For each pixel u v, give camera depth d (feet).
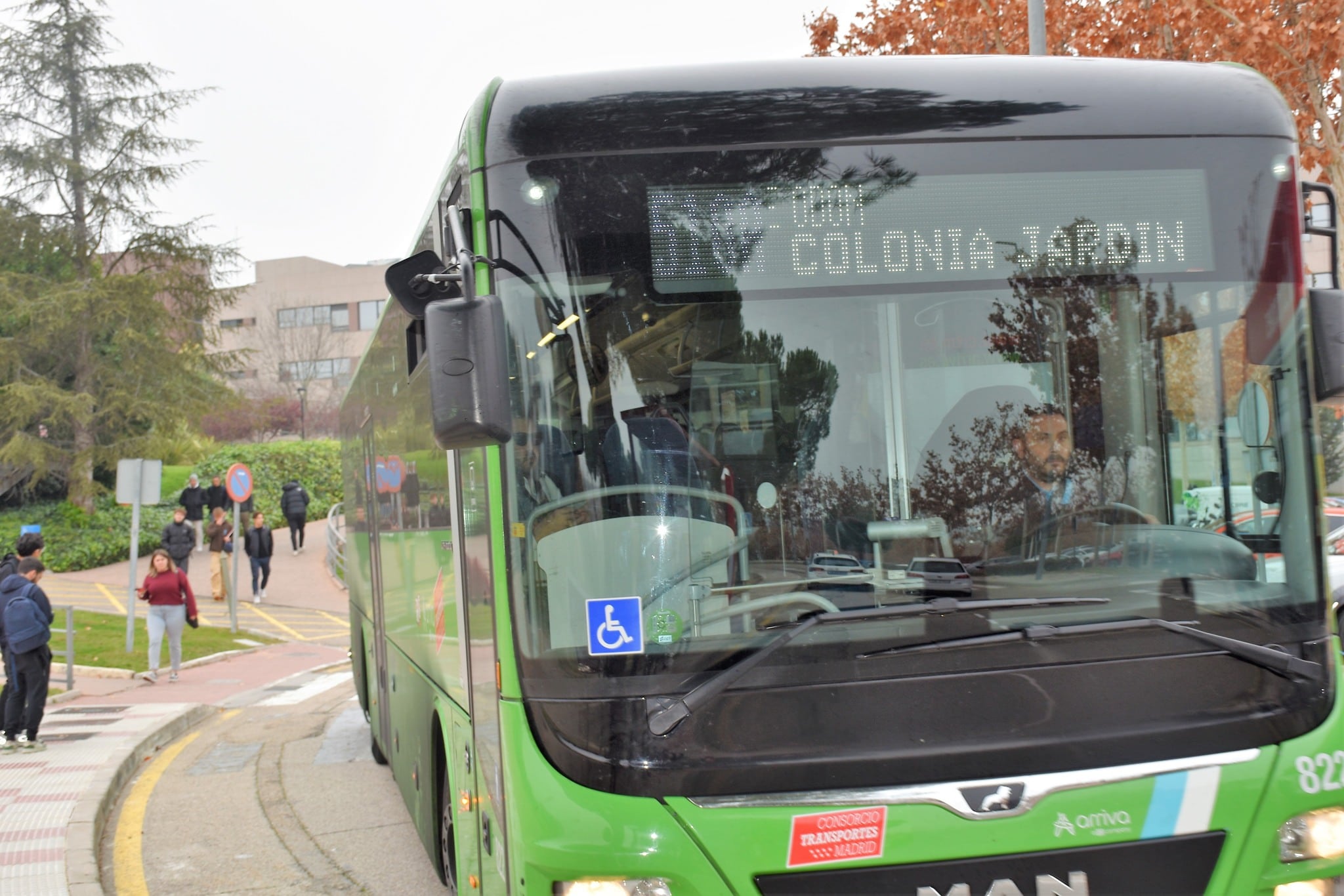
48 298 102.37
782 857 9.80
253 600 85.10
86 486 101.65
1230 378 11.50
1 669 51.39
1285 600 11.05
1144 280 11.48
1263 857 10.34
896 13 50.31
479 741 12.39
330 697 48.06
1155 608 10.75
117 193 109.60
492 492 10.99
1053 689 10.31
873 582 10.62
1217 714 10.48
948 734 10.14
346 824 26.05
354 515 31.55
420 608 17.93
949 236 11.32
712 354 10.97
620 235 11.03
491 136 11.18
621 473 10.71
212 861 23.43
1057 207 11.48
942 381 11.10
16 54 108.88
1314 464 11.46
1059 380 11.25
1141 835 10.13
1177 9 41.29
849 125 11.37
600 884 9.79
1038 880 9.98
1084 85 11.80
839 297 11.14
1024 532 10.90
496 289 10.92
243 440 188.34
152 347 108.37
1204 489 11.25
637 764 9.96
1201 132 11.79
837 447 10.92
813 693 10.12
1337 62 40.78
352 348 260.01
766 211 11.17
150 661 53.21
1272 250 11.73
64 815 25.77
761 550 10.64
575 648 10.37
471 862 13.33
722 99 11.35
